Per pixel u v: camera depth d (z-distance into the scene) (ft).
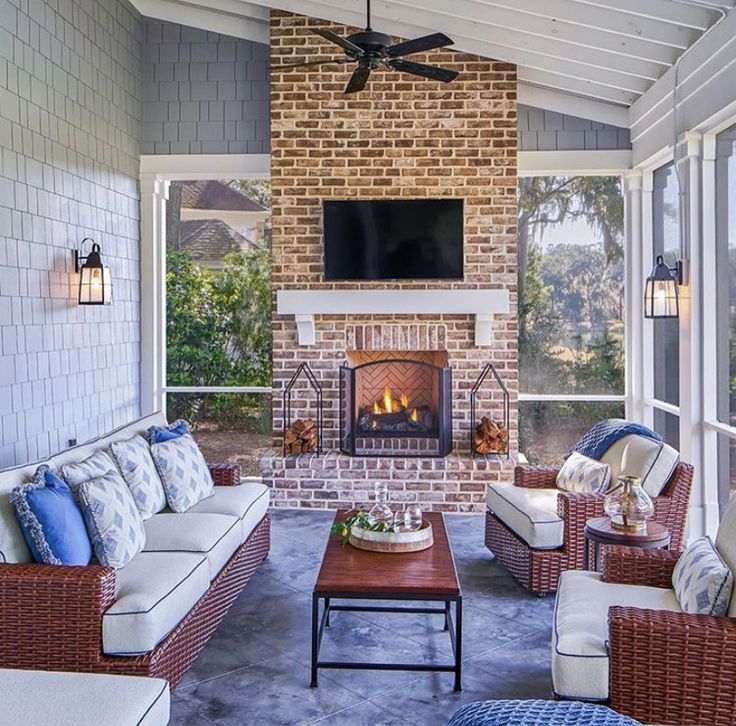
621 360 23.06
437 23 17.93
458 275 19.88
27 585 9.08
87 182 17.97
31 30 15.17
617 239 23.04
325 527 18.16
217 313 24.38
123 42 20.12
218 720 9.39
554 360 23.31
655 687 7.82
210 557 11.71
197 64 21.39
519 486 15.92
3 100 14.10
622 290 23.03
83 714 6.58
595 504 13.42
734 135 14.99
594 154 21.02
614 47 16.39
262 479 19.80
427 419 20.62
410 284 20.11
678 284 16.28
